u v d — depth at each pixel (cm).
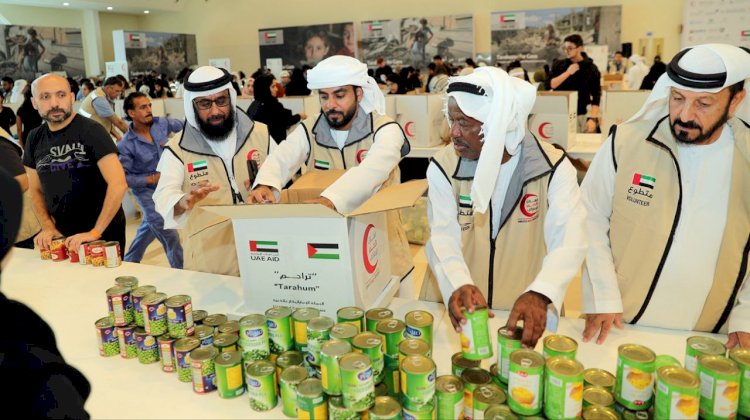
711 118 133
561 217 144
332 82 196
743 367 102
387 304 164
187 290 186
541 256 158
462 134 138
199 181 222
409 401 101
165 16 1577
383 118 207
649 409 105
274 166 200
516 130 140
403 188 151
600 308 147
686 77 130
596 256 152
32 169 256
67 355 147
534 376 101
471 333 114
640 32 1152
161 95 1003
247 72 1527
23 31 1262
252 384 117
